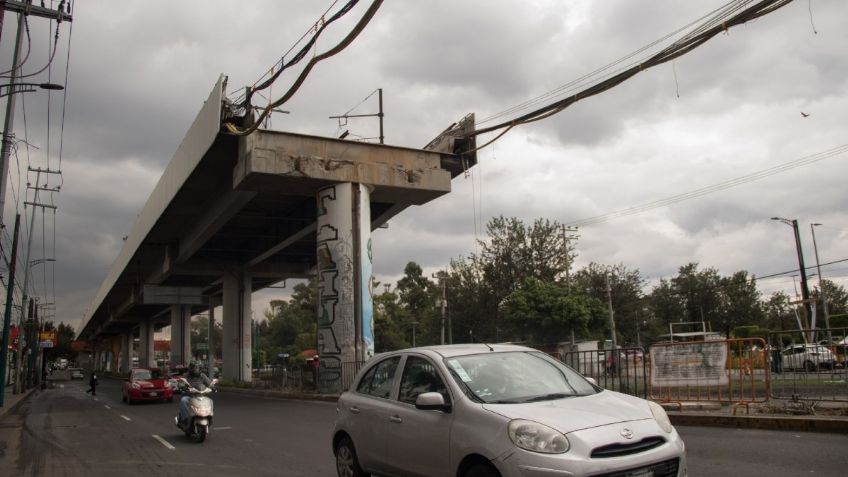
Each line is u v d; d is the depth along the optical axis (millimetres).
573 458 4574
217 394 32938
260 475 9008
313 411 19391
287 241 38500
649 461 4770
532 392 5742
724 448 9055
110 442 13836
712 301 64562
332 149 27547
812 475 7133
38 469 10586
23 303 42625
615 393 5973
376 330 66062
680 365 13367
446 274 54500
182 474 9445
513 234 48812
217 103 25609
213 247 45281
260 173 25578
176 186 33312
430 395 5566
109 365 152250
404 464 6047
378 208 36031
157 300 49406
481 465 5102
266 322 123438
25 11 18984
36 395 42844
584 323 41156
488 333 48406
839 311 64375
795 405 11852
